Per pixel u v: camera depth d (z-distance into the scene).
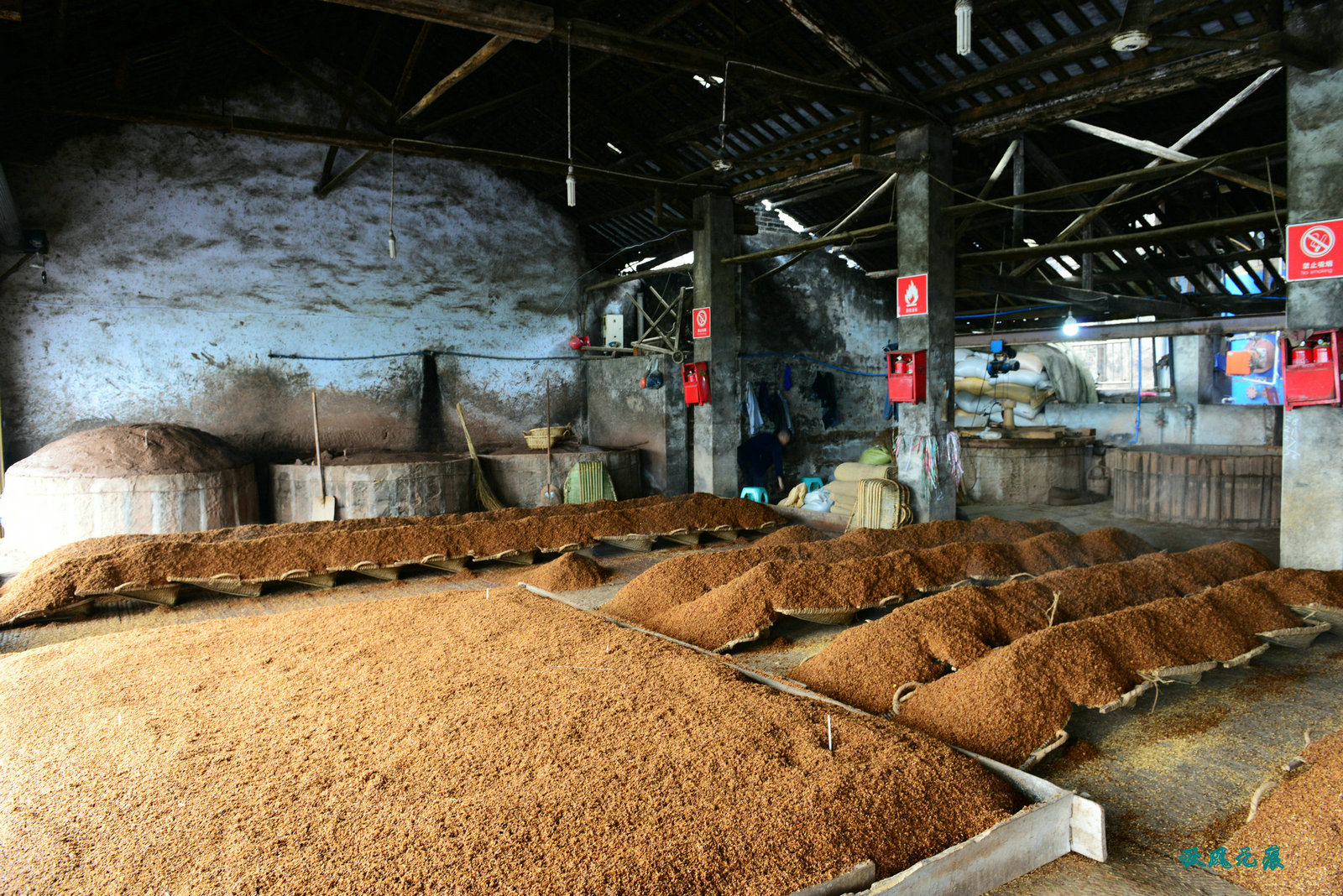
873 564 4.42
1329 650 3.83
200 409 8.26
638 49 5.12
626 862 1.79
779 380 10.56
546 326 10.37
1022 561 4.96
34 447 7.50
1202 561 4.64
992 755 2.57
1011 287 8.38
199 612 4.60
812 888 1.73
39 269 7.45
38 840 1.95
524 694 2.86
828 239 7.10
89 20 5.62
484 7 4.55
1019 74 5.64
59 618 4.41
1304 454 4.59
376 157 9.06
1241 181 5.16
